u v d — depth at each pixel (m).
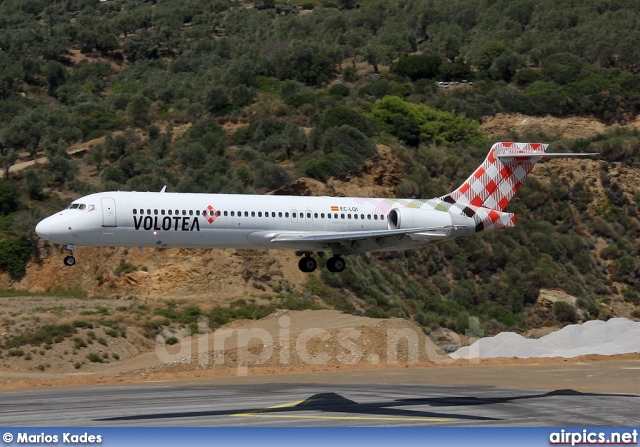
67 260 78.69
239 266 112.00
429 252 138.50
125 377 71.88
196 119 176.38
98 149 156.12
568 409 51.97
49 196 133.38
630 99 199.62
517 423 46.69
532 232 150.25
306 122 173.00
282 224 83.75
